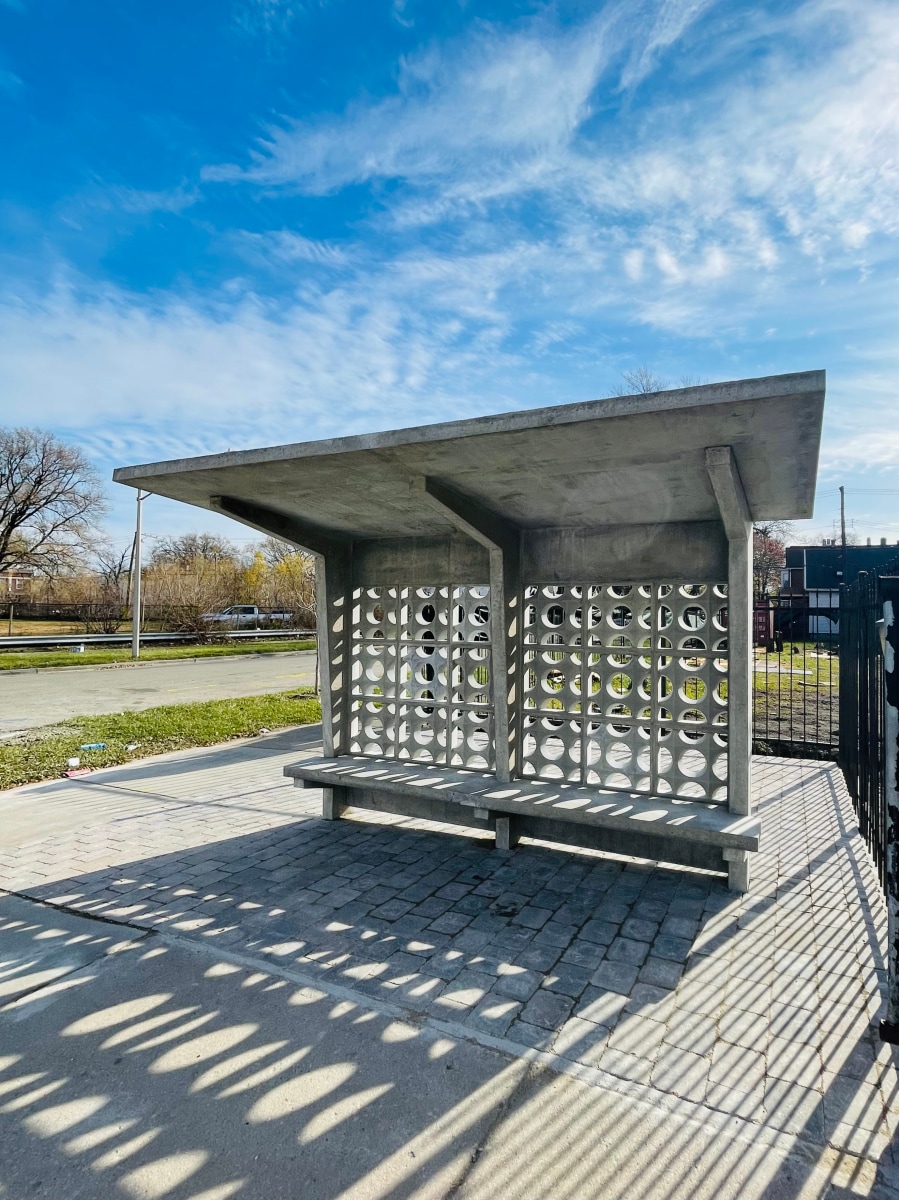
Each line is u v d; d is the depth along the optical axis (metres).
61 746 8.21
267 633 32.84
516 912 3.69
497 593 4.58
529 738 4.89
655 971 3.07
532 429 2.81
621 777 4.58
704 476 3.38
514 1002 2.83
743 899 3.81
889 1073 2.38
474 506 4.14
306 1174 1.99
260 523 4.66
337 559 5.37
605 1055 2.49
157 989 2.97
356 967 3.13
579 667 4.61
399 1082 2.36
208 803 5.95
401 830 5.13
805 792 5.91
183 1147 2.09
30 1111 2.25
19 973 3.11
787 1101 2.25
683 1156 2.03
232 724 9.85
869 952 3.22
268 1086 2.35
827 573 30.95
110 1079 2.40
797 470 3.29
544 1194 1.91
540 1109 2.23
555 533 4.68
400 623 5.32
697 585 4.27
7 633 28.44
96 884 4.12
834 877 4.09
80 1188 1.95
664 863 4.39
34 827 5.27
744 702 3.93
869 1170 1.97
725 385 2.42
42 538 36.78
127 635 27.83
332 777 4.95
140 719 10.16
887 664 2.27
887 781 2.26
